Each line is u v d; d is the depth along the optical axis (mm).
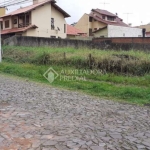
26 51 17062
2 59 17516
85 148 3609
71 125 4711
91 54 12781
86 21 43375
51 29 33000
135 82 10031
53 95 7812
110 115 5547
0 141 3861
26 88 8969
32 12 30578
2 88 8789
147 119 5285
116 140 3961
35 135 4129
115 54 12594
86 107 6289
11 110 5750
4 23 34562
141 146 3727
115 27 34156
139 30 35625
